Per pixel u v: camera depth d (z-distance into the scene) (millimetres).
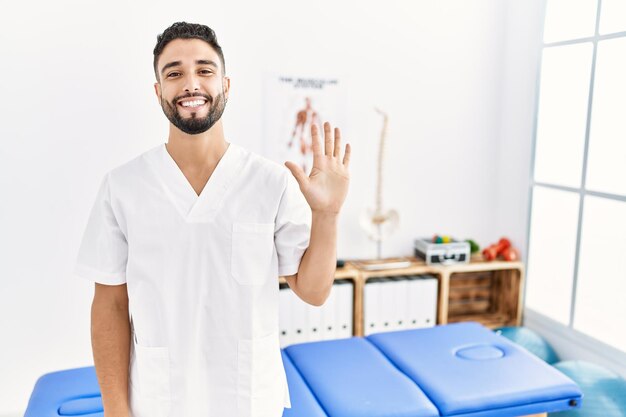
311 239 1263
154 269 1189
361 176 3205
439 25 3227
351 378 2025
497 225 3482
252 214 1219
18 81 2588
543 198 3150
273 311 1272
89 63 2668
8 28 2543
